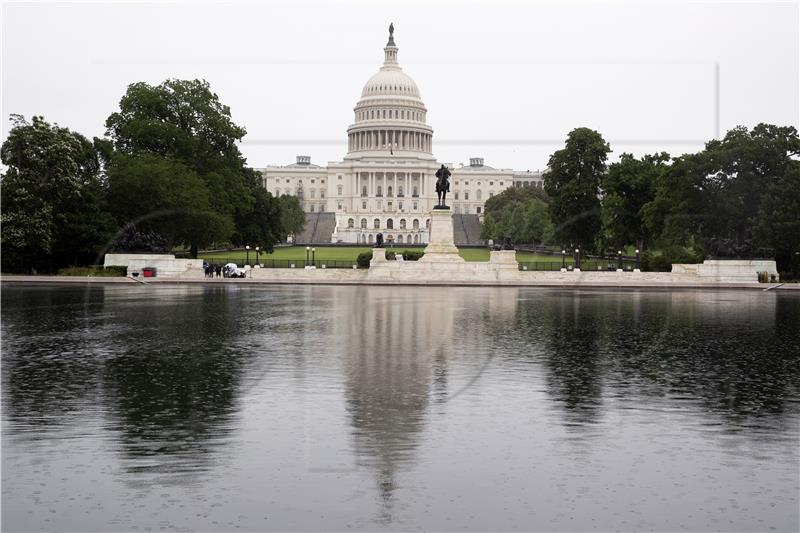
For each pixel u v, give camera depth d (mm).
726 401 24000
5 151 84688
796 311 52688
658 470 18031
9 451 19047
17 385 25656
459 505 16203
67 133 88750
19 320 43594
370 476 17641
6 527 15148
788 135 92125
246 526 15266
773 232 87375
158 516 15656
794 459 18766
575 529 15234
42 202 83000
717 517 15703
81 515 15672
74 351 32438
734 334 39156
